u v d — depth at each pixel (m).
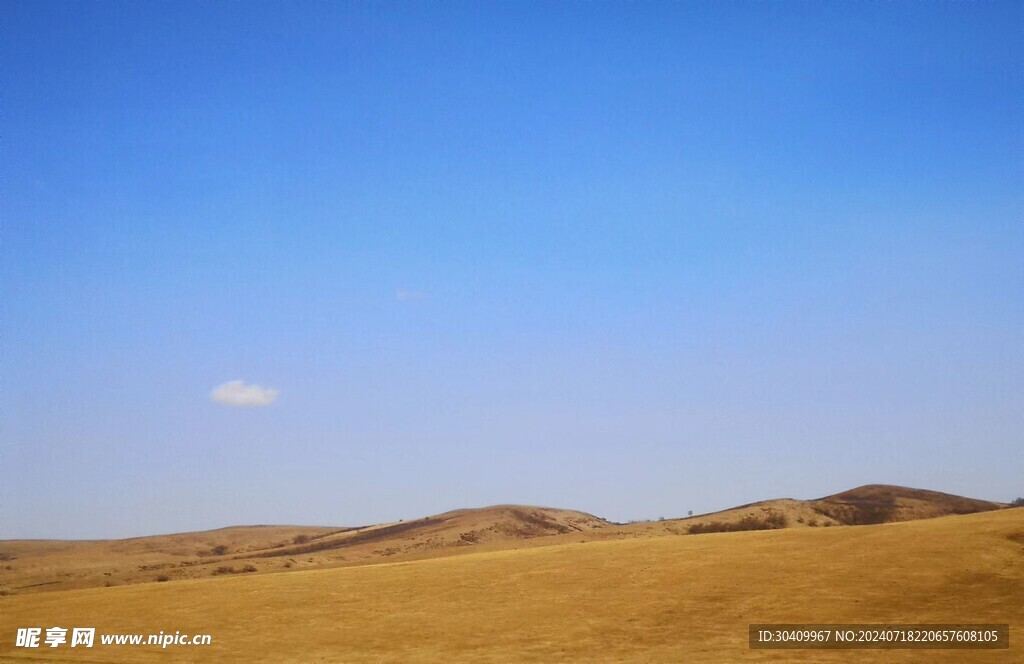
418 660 37.28
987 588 40.69
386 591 50.69
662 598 44.53
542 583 49.75
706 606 42.50
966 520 53.56
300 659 38.34
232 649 40.38
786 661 33.97
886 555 47.38
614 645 37.88
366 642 40.66
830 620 38.62
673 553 54.78
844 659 33.78
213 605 49.47
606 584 48.28
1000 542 46.88
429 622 43.50
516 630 41.19
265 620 45.53
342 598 49.62
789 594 42.91
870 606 39.97
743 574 47.31
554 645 38.44
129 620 46.69
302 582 55.12
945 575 43.00
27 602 54.44
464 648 38.81
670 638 38.25
